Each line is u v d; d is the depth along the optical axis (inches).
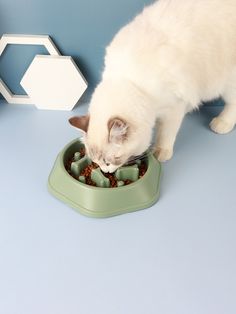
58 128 28.7
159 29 21.9
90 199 22.0
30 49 29.1
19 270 19.8
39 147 27.0
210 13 22.5
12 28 28.3
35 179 24.7
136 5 26.8
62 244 20.9
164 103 22.6
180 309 18.0
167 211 22.6
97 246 20.8
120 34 22.9
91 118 21.7
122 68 21.6
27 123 29.2
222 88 25.5
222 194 23.6
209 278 19.3
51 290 18.9
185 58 21.6
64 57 28.5
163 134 25.1
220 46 22.9
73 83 29.1
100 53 29.1
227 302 18.3
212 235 21.2
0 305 18.3
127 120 20.9
